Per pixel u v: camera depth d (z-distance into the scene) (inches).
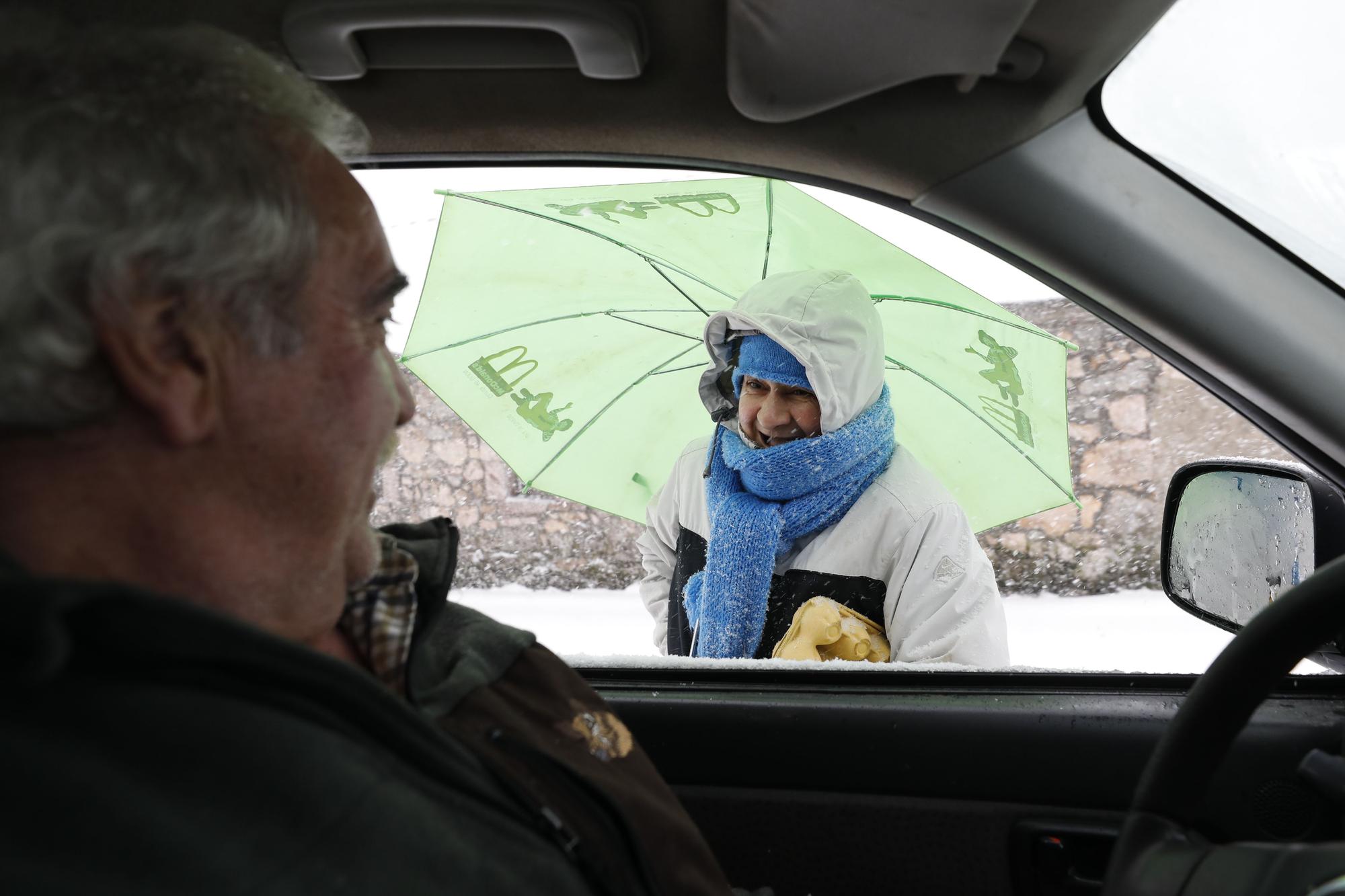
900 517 72.1
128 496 23.2
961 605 68.9
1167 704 44.3
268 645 22.1
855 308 74.2
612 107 47.6
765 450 74.2
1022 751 43.8
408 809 23.8
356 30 43.4
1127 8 39.2
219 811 20.2
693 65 45.2
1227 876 24.9
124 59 23.7
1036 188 45.3
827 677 47.8
